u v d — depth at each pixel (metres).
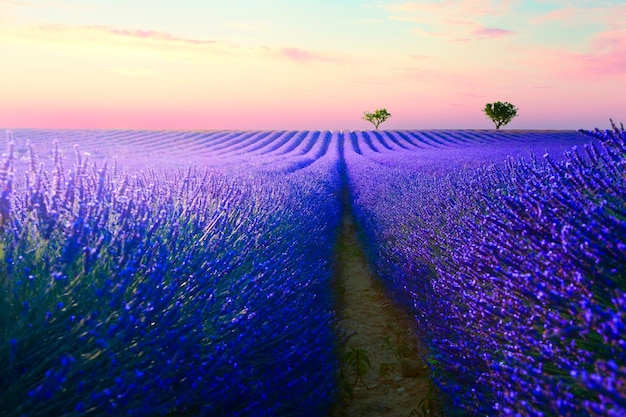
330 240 8.64
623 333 1.53
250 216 5.27
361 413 3.62
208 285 3.03
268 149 42.78
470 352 2.80
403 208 7.23
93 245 2.56
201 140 51.56
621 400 1.29
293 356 3.08
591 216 2.20
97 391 1.95
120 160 15.59
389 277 6.07
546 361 2.09
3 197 2.30
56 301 2.13
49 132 54.84
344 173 24.84
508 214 2.69
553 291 2.00
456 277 3.41
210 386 2.35
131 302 2.18
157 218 3.28
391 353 4.73
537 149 27.28
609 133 2.61
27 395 1.80
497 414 2.27
